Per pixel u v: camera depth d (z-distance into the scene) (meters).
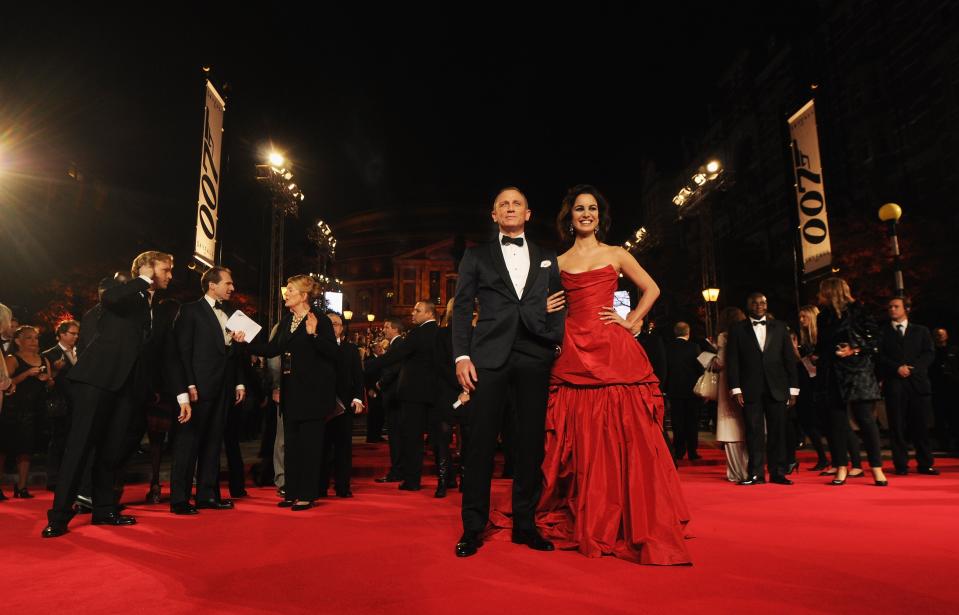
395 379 7.25
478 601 2.23
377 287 74.56
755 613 2.08
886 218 11.92
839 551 2.99
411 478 6.23
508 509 3.54
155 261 4.39
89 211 30.50
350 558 2.96
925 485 5.68
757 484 5.97
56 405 7.66
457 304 3.29
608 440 3.20
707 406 15.66
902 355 6.83
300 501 4.77
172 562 2.97
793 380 6.28
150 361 5.09
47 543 3.50
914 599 2.22
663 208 60.50
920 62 30.41
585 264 3.62
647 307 3.51
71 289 25.02
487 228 79.38
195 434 4.78
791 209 14.28
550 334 3.25
